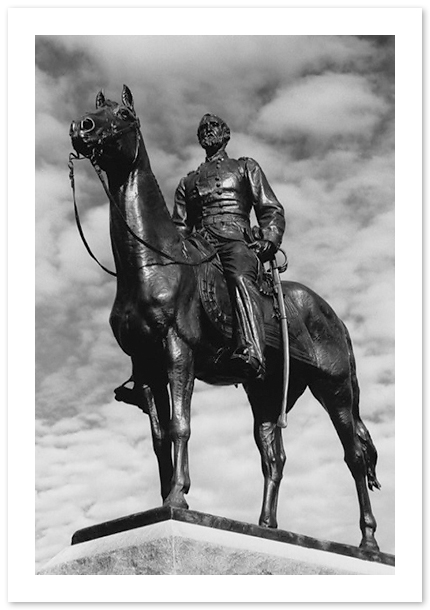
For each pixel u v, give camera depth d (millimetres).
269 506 10453
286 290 10680
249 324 9805
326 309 10828
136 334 9547
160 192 9789
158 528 8875
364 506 10641
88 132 9375
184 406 9406
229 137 10875
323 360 10695
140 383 9820
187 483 9211
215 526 9125
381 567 10031
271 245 10266
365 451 10836
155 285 9484
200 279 9773
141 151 9688
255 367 9727
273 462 10609
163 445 9742
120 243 9578
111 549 9023
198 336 9617
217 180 10547
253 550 9180
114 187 9664
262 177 10594
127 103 9719
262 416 10695
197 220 10641
